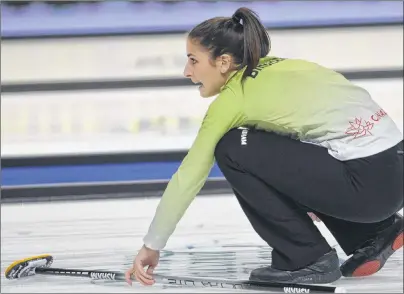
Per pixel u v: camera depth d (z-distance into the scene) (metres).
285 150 6.82
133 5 14.42
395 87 12.41
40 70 12.97
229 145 6.83
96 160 10.93
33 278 7.67
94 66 13.05
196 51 6.93
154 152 11.05
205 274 7.78
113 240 8.91
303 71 6.88
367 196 6.89
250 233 9.02
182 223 9.37
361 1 14.43
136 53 13.35
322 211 7.05
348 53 13.16
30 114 11.96
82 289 7.30
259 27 6.86
